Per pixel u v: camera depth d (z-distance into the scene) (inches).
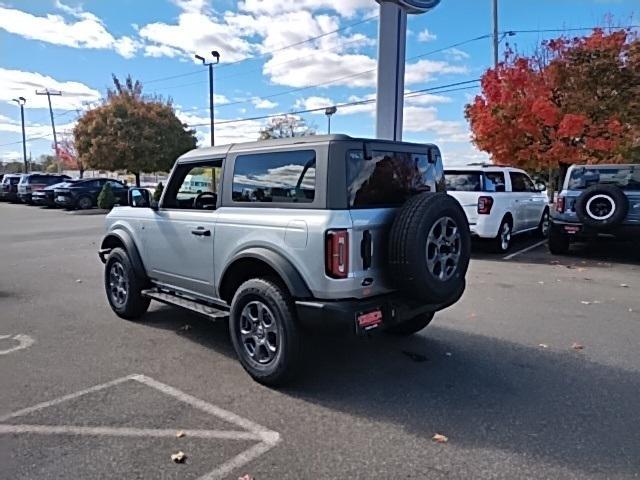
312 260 137.2
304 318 139.9
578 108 537.3
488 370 161.8
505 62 594.2
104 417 130.6
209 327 209.9
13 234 550.9
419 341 190.1
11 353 178.2
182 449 115.2
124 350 181.8
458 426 125.7
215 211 170.4
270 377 147.4
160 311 235.3
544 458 111.2
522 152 568.4
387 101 374.3
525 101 553.6
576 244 450.9
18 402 139.4
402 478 104.1
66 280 305.1
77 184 941.2
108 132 1107.3
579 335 196.7
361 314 136.7
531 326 208.5
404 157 159.8
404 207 145.5
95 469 107.3
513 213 414.3
